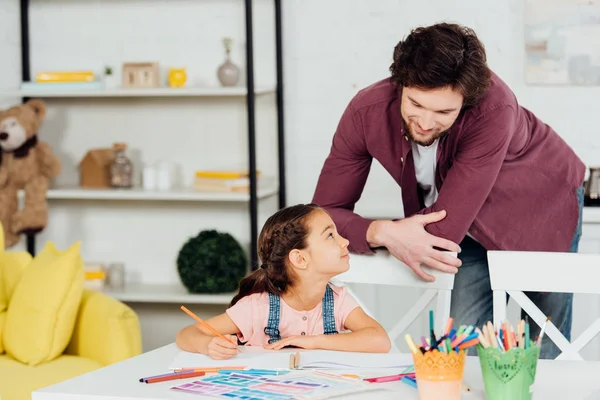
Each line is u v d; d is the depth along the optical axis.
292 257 1.80
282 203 3.89
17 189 3.94
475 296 2.62
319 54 3.86
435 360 1.28
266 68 3.95
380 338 1.76
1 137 3.82
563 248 2.58
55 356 2.82
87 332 2.88
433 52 1.92
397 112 2.28
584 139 3.65
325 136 3.89
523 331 1.33
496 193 2.48
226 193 3.73
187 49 4.04
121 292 3.92
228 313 1.83
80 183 4.20
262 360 1.60
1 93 3.96
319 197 2.51
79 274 2.85
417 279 2.19
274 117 3.97
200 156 4.08
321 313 1.87
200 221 4.12
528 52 3.63
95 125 4.18
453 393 1.29
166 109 4.10
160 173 3.97
